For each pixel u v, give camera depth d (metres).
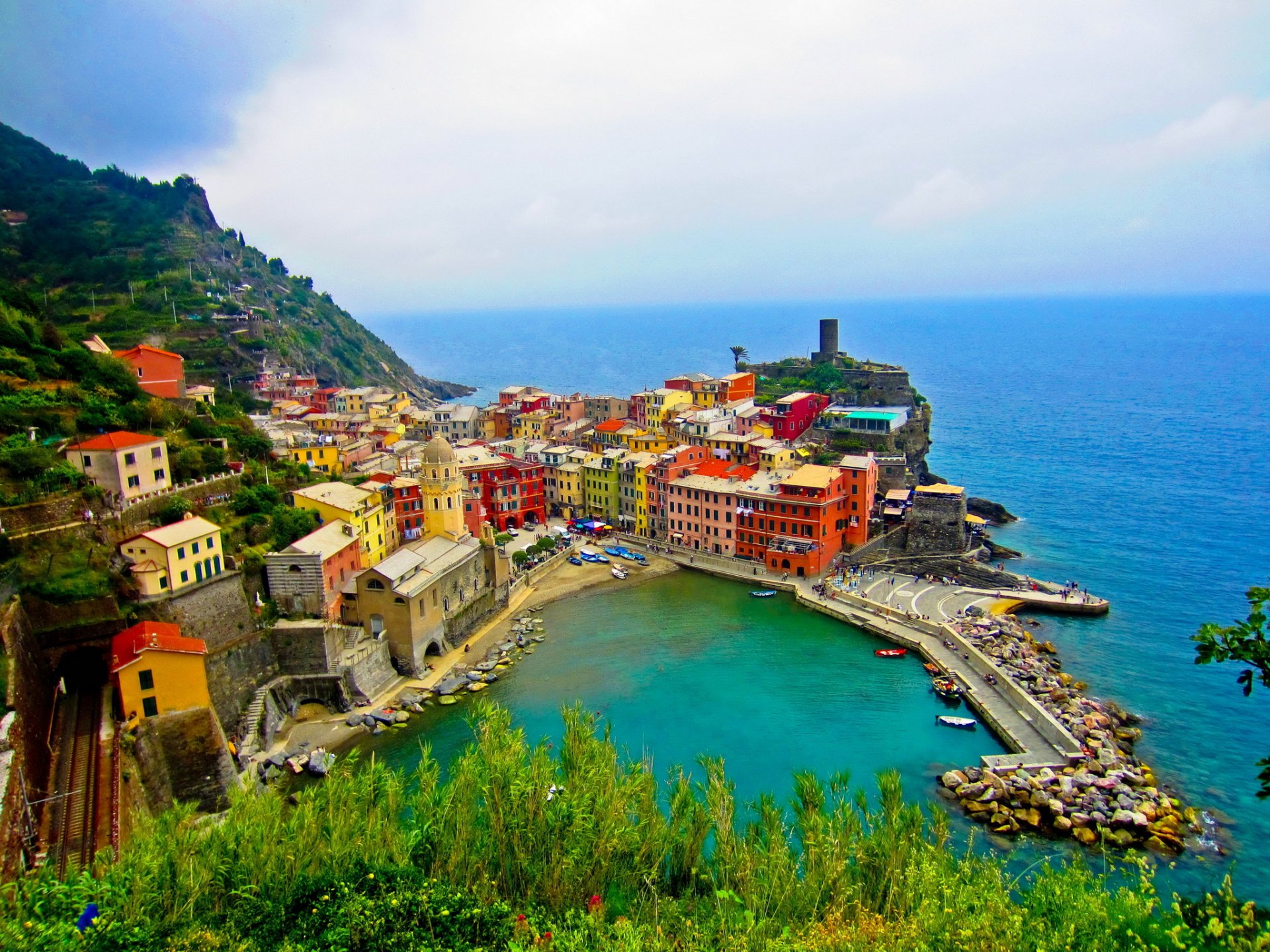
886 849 49.34
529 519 181.75
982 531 163.25
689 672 109.69
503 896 49.25
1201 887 68.25
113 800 62.19
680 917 46.81
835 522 148.88
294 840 48.59
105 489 94.81
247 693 93.75
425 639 111.81
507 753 56.44
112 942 38.97
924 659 113.12
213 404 171.25
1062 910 41.75
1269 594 31.62
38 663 77.00
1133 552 158.75
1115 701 100.12
